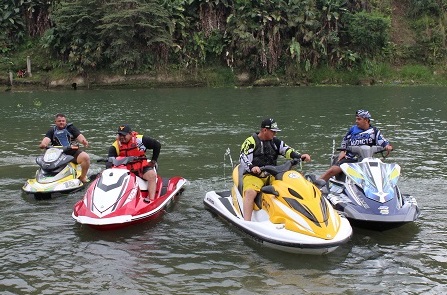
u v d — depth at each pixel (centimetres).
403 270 568
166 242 656
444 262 591
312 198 631
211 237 674
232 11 3706
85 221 668
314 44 3747
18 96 2795
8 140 1405
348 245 645
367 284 533
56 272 567
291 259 598
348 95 2814
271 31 3688
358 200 698
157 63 3553
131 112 2067
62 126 928
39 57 3553
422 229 699
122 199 704
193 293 515
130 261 596
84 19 3397
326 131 1544
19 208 796
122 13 3309
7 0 3669
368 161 736
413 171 1018
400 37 4178
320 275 555
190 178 985
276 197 651
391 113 1998
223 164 1103
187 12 3700
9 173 1027
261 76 3678
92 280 546
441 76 3956
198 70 3625
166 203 764
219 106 2283
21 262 595
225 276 554
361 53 3881
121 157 776
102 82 3434
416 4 4297
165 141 1392
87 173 1012
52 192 839
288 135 1474
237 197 731
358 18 3778
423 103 2381
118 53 3406
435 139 1394
